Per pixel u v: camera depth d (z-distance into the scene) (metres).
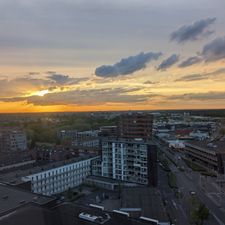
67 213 63.44
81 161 174.38
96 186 165.12
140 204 114.44
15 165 190.62
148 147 158.25
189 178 181.25
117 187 158.50
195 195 144.38
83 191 156.88
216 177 183.88
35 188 142.88
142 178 161.00
